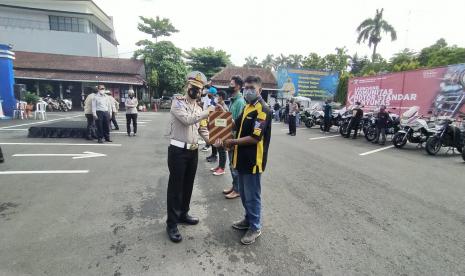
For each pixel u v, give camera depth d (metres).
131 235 3.27
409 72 11.95
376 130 10.45
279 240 3.27
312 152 8.51
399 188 5.20
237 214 3.93
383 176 5.99
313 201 4.48
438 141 8.42
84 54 30.09
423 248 3.15
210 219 3.77
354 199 4.60
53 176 5.30
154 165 6.36
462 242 3.29
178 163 3.22
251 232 3.22
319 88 27.45
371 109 14.23
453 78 10.12
